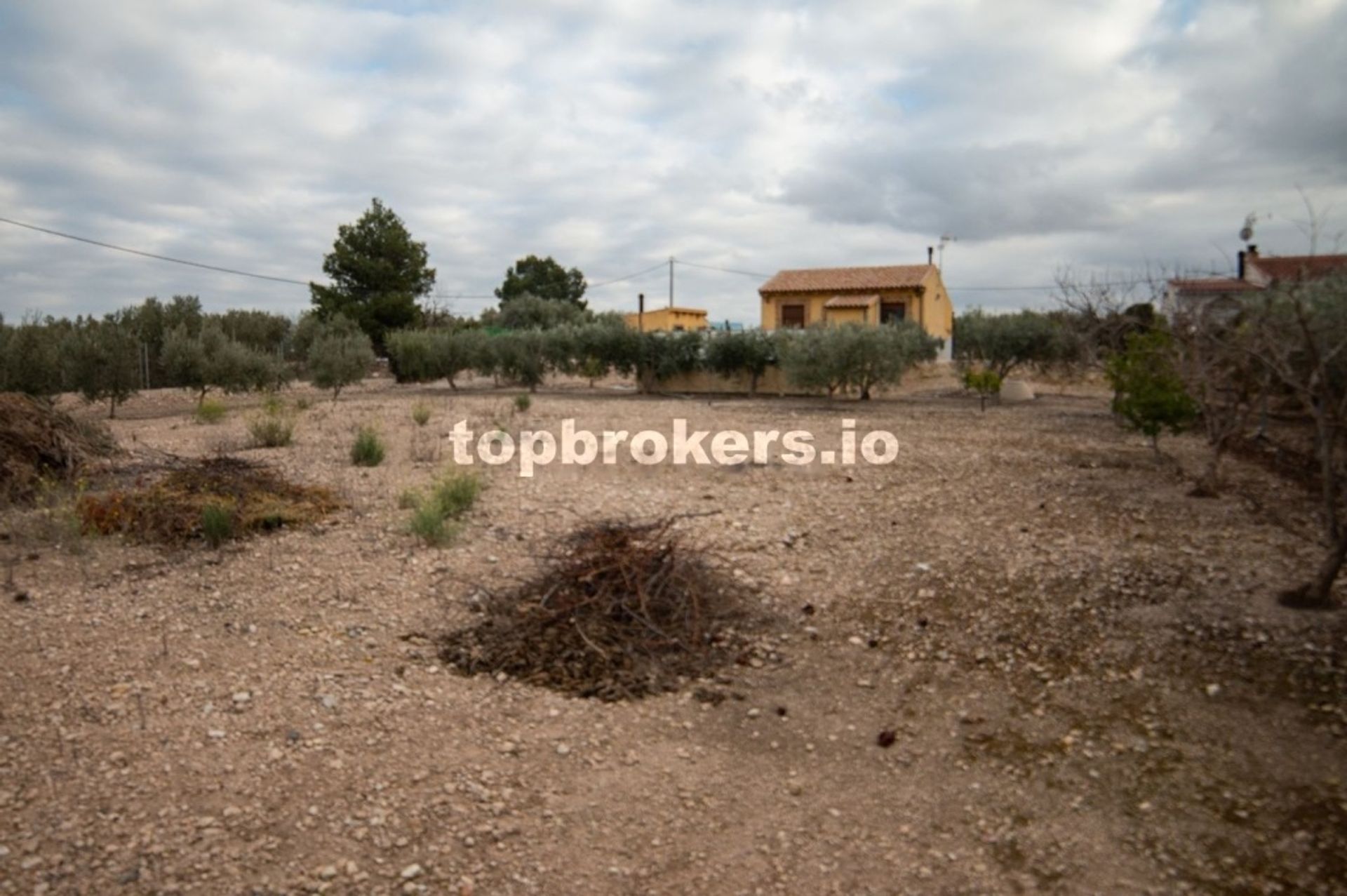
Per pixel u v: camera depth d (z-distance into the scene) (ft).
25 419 29.89
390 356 91.04
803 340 69.36
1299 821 11.97
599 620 17.81
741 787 13.00
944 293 132.57
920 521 25.96
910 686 16.12
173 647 16.66
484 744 13.78
